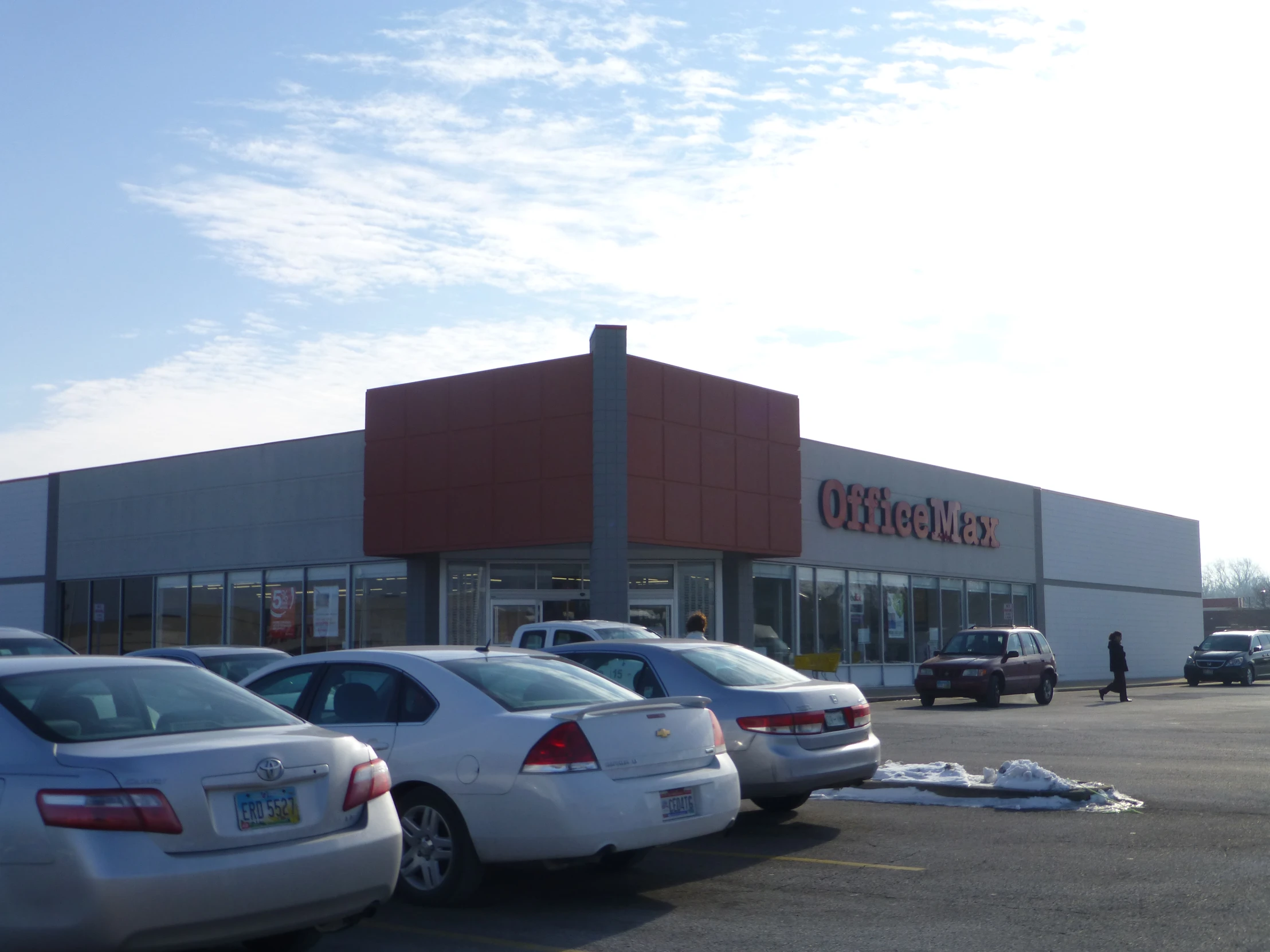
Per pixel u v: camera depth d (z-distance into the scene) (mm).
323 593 32000
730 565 29828
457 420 28016
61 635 37781
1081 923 7109
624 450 25938
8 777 5465
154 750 5586
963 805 11453
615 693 8570
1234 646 43125
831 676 29641
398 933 7191
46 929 5219
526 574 29469
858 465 35531
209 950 6688
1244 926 6973
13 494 39625
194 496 34969
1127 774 13625
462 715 7844
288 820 5848
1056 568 45281
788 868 8930
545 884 8477
